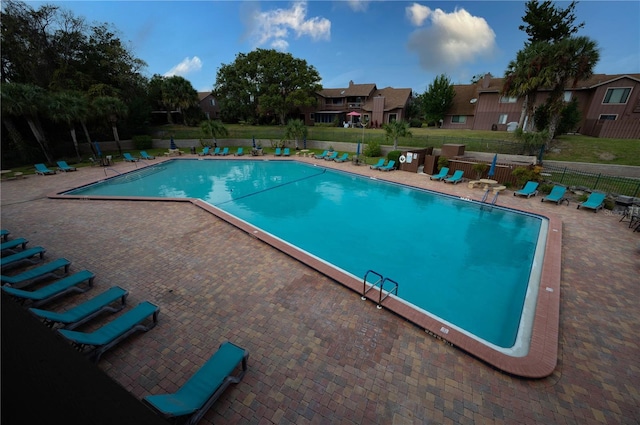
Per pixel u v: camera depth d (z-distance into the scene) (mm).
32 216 12344
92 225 11383
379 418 4430
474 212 13812
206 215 12516
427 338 5879
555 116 19672
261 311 6586
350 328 6113
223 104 47719
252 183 19641
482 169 17078
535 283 7840
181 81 40844
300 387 4863
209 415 4418
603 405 4633
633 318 6398
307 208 14781
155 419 1254
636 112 24609
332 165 23359
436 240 11227
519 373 5035
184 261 8680
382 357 5438
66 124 26516
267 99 41500
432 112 37156
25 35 27406
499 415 4488
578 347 5668
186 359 5375
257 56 44219
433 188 16750
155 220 11930
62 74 29938
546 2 27812
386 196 16500
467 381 5004
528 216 12906
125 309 6594
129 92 34938
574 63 17875
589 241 9945
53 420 915
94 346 5336
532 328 6105
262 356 5434
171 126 42781
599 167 16719
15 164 23422
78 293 7156
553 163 18125
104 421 1059
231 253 9172
